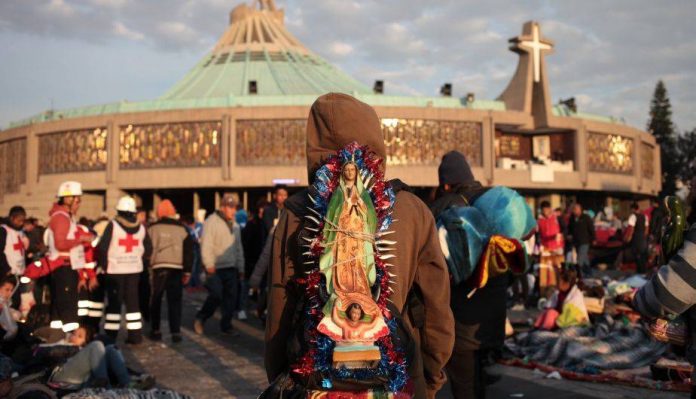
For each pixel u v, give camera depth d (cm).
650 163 5400
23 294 873
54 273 877
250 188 4197
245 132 4016
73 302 882
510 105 4572
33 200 4338
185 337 984
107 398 491
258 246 1223
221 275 1002
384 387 221
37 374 589
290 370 235
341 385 220
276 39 5950
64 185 906
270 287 247
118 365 586
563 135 4819
